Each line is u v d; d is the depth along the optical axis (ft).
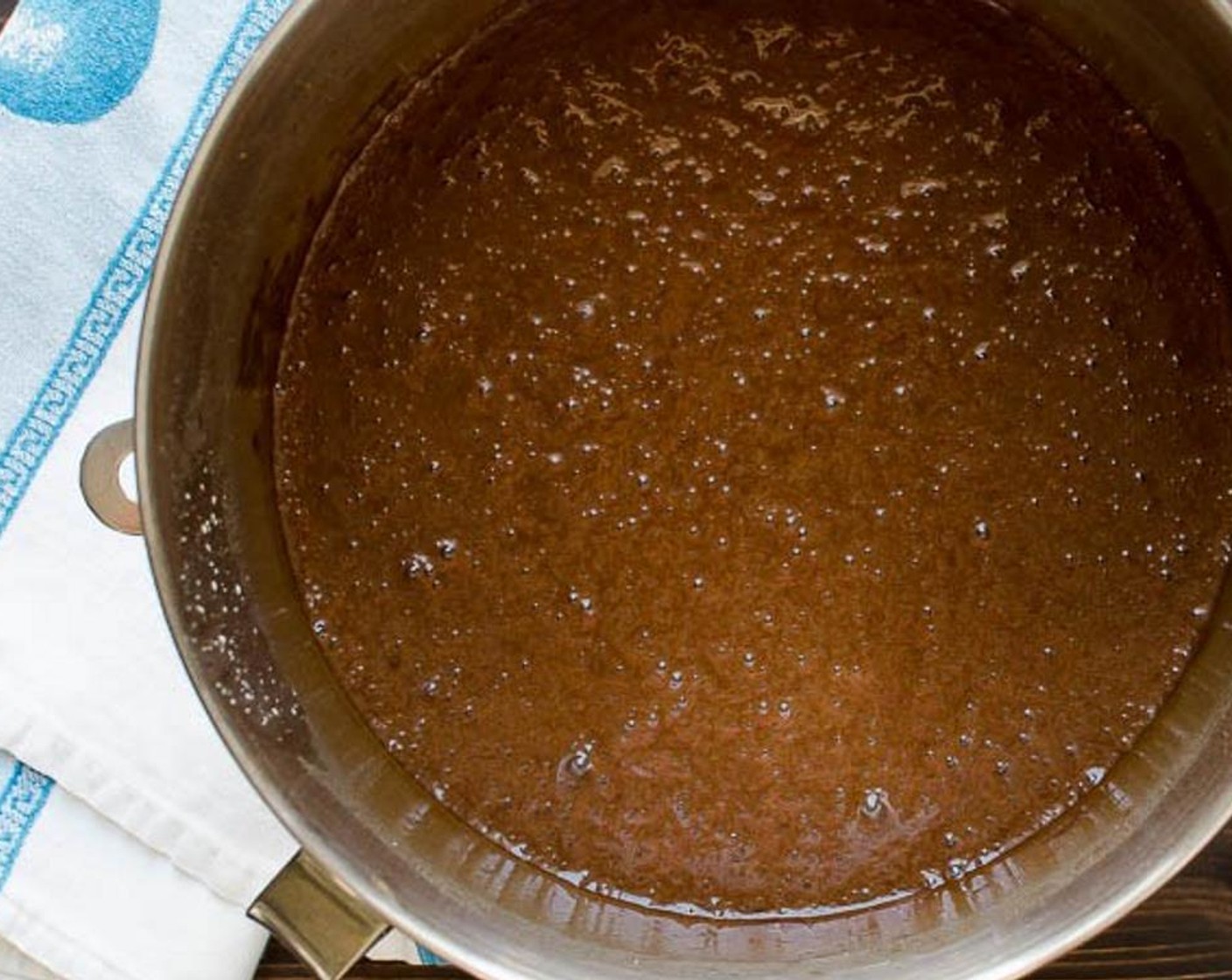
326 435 1.40
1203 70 1.30
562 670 1.40
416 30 1.33
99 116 1.45
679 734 1.40
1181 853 1.25
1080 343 1.38
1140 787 1.36
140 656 1.47
